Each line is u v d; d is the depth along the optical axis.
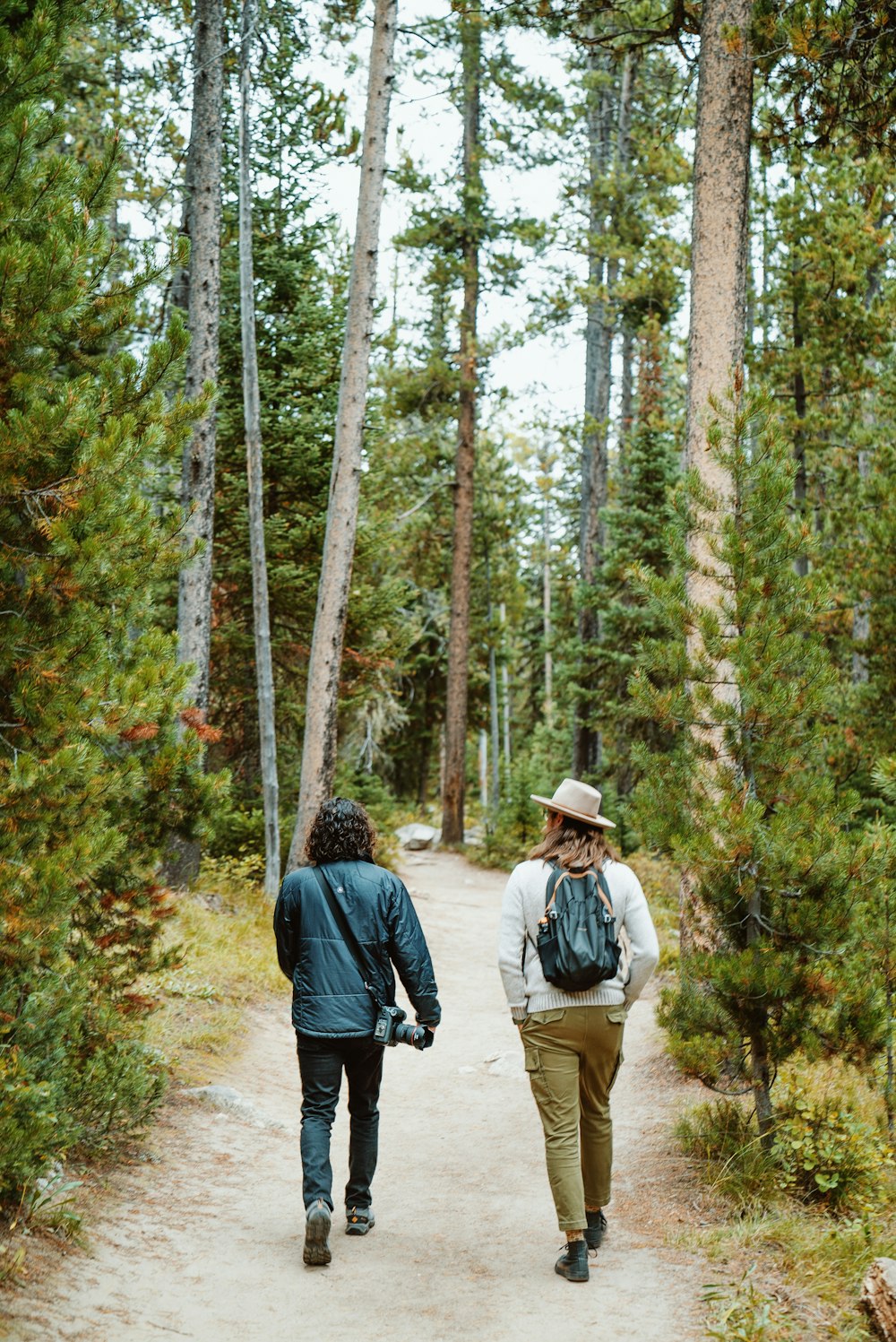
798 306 17.06
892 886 5.47
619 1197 5.08
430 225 23.70
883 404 14.41
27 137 4.45
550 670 43.44
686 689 5.75
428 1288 4.09
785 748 5.24
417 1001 4.49
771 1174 4.93
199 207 12.16
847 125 9.02
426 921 15.70
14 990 4.27
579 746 24.17
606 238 22.31
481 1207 5.14
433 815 36.34
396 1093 7.48
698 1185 5.09
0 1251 3.85
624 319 24.61
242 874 13.05
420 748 36.38
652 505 22.25
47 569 4.08
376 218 12.31
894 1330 3.54
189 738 5.19
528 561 44.56
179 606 12.24
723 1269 4.18
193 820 5.28
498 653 36.00
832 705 10.59
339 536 12.41
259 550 12.88
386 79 12.23
